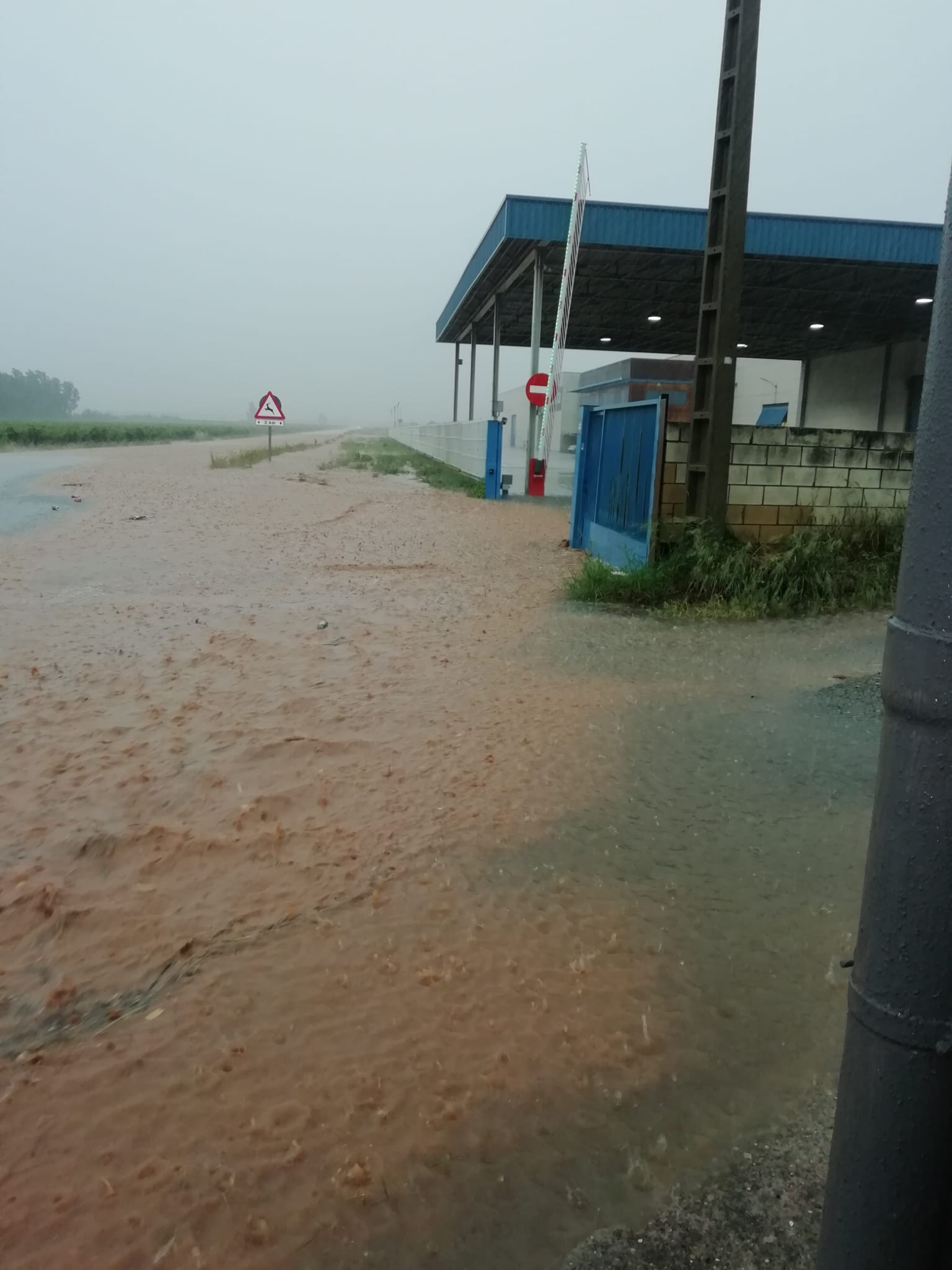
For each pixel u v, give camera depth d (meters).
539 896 3.36
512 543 12.86
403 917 3.22
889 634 1.21
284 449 46.41
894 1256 1.30
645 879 3.50
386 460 37.00
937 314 1.14
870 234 18.69
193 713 5.32
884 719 1.23
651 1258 1.95
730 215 8.68
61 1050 2.57
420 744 4.83
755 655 6.66
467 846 3.73
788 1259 1.93
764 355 34.25
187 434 70.31
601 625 7.65
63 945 3.08
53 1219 2.03
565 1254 1.96
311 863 3.59
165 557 10.79
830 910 3.30
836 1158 1.33
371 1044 2.58
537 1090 2.42
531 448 21.36
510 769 4.51
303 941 3.08
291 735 4.93
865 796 4.23
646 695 5.71
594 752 4.73
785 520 9.30
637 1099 2.40
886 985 1.23
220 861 3.61
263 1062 2.51
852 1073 1.29
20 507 15.14
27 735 4.94
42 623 7.46
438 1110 2.35
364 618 7.89
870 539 9.18
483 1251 1.97
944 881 1.18
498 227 18.84
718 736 4.98
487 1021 2.68
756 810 4.08
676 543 9.18
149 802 4.15
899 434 9.30
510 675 6.14
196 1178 2.14
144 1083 2.44
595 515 11.74
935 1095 1.22
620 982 2.87
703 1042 2.62
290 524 14.32
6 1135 2.27
